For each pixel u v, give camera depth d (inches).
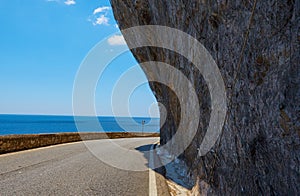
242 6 122.7
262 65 100.8
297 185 71.3
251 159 104.0
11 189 192.5
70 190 193.0
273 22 94.0
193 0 211.0
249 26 114.8
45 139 559.2
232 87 133.6
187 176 265.1
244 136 113.2
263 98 97.4
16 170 269.1
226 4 143.6
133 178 250.7
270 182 87.2
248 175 105.6
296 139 73.9
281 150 81.6
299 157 71.5
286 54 84.1
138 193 192.7
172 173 298.4
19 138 452.1
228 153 132.6
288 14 85.0
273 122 88.3
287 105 80.0
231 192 121.6
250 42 113.1
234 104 128.8
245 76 116.7
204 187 172.4
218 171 146.9
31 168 283.3
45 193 182.5
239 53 125.5
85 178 239.0
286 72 83.0
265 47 99.2
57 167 294.7
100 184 217.0
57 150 473.1
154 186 218.8
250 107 109.2
